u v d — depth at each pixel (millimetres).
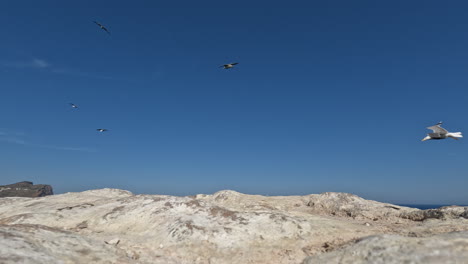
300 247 19453
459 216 24812
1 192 162500
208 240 20312
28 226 16141
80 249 14945
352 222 27516
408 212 29797
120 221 24984
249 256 18359
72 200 39188
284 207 38000
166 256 18266
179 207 26719
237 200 41500
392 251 12891
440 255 11469
